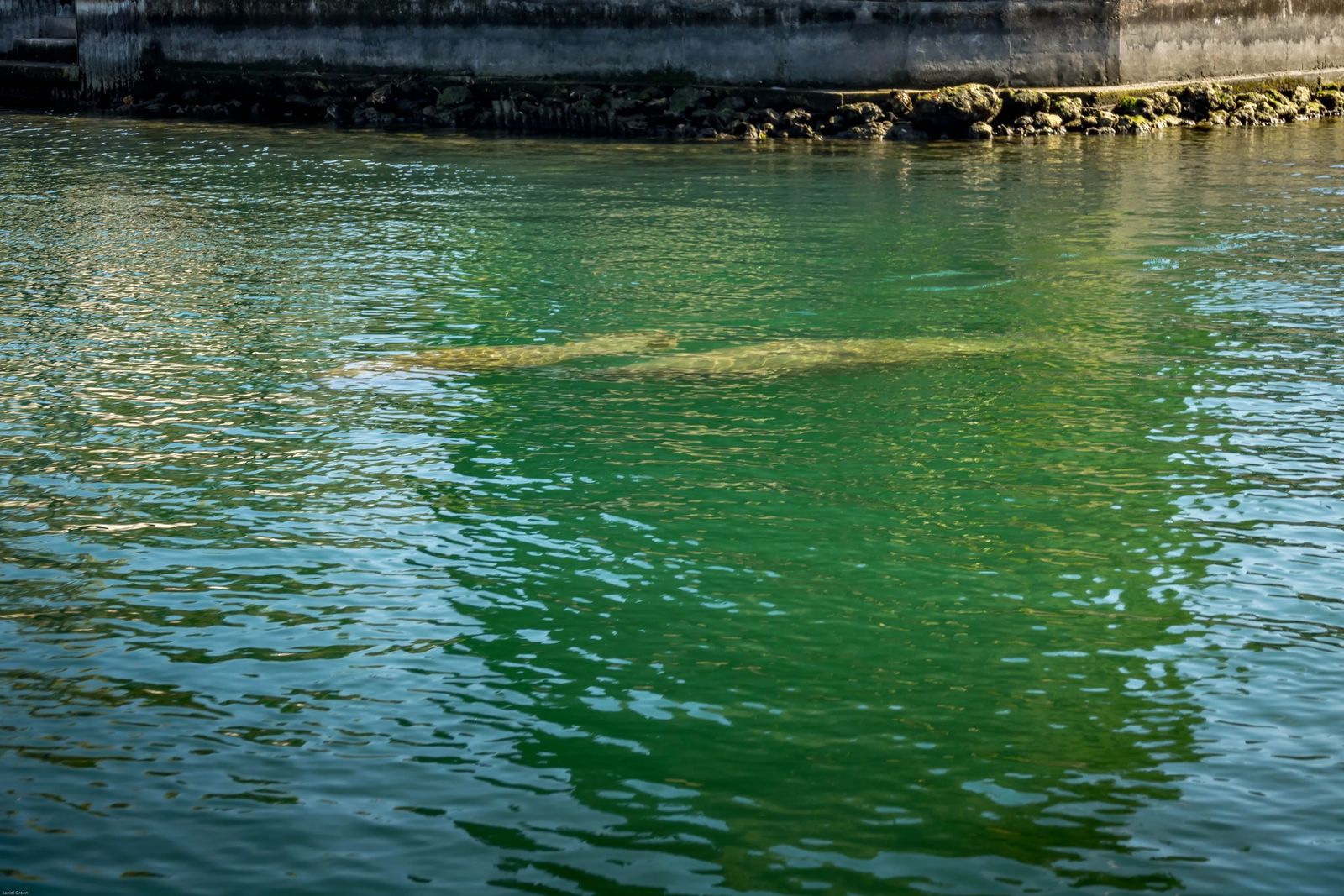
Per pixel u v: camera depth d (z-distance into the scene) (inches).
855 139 965.8
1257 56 1070.4
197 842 199.2
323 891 188.2
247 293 539.2
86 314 506.6
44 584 286.4
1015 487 339.9
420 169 863.7
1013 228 657.6
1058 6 988.6
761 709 238.7
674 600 280.5
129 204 745.0
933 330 483.5
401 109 1091.9
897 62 983.0
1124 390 414.0
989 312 508.7
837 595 282.7
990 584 287.9
